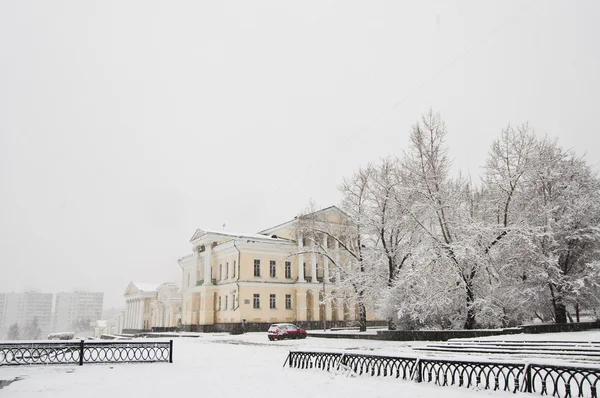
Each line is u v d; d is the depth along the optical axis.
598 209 34.34
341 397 11.32
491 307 31.97
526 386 11.44
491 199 37.00
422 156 35.56
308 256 62.75
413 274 32.44
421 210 35.66
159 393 12.31
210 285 61.62
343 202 43.59
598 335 22.55
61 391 12.72
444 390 12.00
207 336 50.12
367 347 27.34
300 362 17.45
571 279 33.41
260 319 56.94
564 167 37.16
